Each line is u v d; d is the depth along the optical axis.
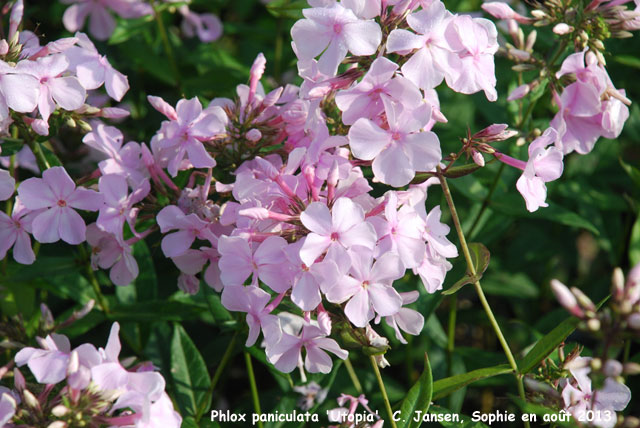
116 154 0.56
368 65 0.53
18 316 0.57
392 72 0.51
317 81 0.53
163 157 0.56
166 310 0.59
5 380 0.56
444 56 0.52
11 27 0.54
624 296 0.49
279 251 0.51
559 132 0.55
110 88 0.56
